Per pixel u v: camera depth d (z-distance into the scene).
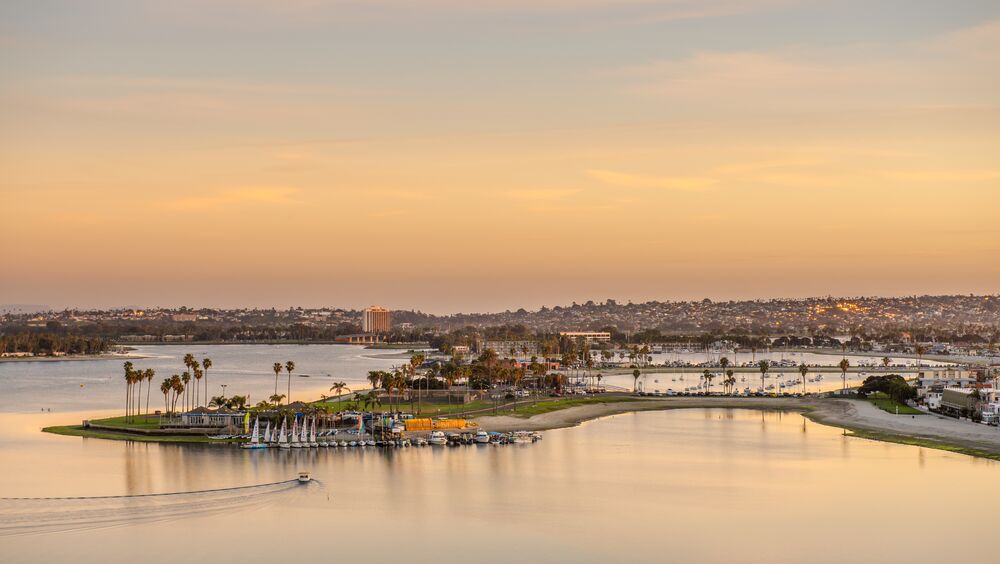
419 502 183.38
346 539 157.88
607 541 155.88
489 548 152.50
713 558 146.88
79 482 199.25
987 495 188.62
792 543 154.50
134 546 154.38
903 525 165.25
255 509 177.75
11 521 168.38
